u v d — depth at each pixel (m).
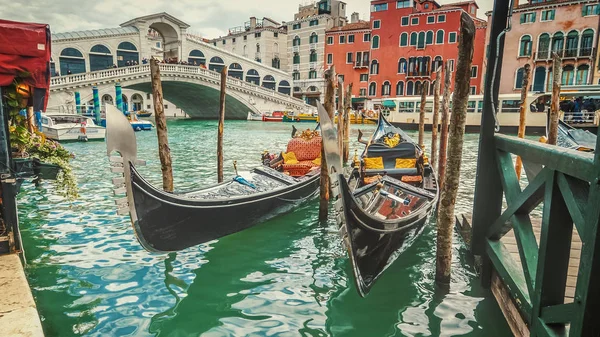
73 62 34.66
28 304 2.87
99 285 4.29
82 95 25.91
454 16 31.86
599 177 1.68
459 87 3.75
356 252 3.63
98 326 3.53
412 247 5.47
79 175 10.26
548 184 2.34
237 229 5.52
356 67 37.66
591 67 25.19
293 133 9.73
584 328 1.78
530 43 26.81
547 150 2.35
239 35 49.12
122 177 3.73
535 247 2.88
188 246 4.81
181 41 37.34
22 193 8.08
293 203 6.85
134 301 3.98
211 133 23.73
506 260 3.48
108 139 3.54
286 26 47.72
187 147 16.80
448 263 4.18
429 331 3.52
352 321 3.69
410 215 4.67
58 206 7.19
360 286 3.77
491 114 3.83
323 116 3.18
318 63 41.25
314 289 4.32
